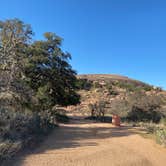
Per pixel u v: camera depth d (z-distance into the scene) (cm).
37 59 2333
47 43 2506
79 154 1091
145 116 3159
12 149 958
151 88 6469
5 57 1828
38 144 1231
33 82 2411
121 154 1173
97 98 5259
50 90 2508
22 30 2125
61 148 1189
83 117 3753
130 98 3412
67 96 2772
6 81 1728
